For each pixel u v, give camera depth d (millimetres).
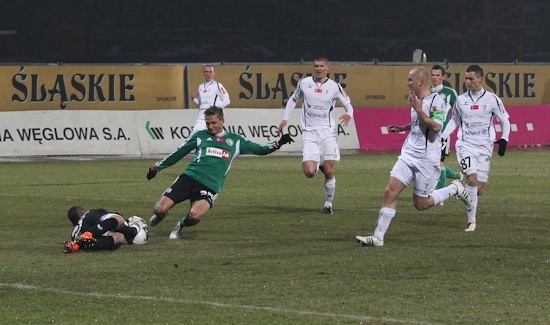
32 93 64875
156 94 67562
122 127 62438
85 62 93312
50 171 50750
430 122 24094
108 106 66562
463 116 31125
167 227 29047
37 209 33750
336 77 70125
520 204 35500
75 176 47688
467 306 17734
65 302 18156
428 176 24984
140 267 21781
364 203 35844
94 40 93812
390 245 25281
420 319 16703
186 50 95812
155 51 95375
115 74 66625
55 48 92500
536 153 64625
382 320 16641
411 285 19719
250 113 65062
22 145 60188
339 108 67812
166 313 17234
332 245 25312
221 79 68438
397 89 71312
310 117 33250
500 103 30969
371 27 100188
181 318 16875
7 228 28766
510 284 19828
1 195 38531
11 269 21547
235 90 68562
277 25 98438
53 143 60844
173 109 65562
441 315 17016
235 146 26750
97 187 41938
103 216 24359
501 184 43469
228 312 17281
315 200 36812
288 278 20484
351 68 70312
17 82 64562
